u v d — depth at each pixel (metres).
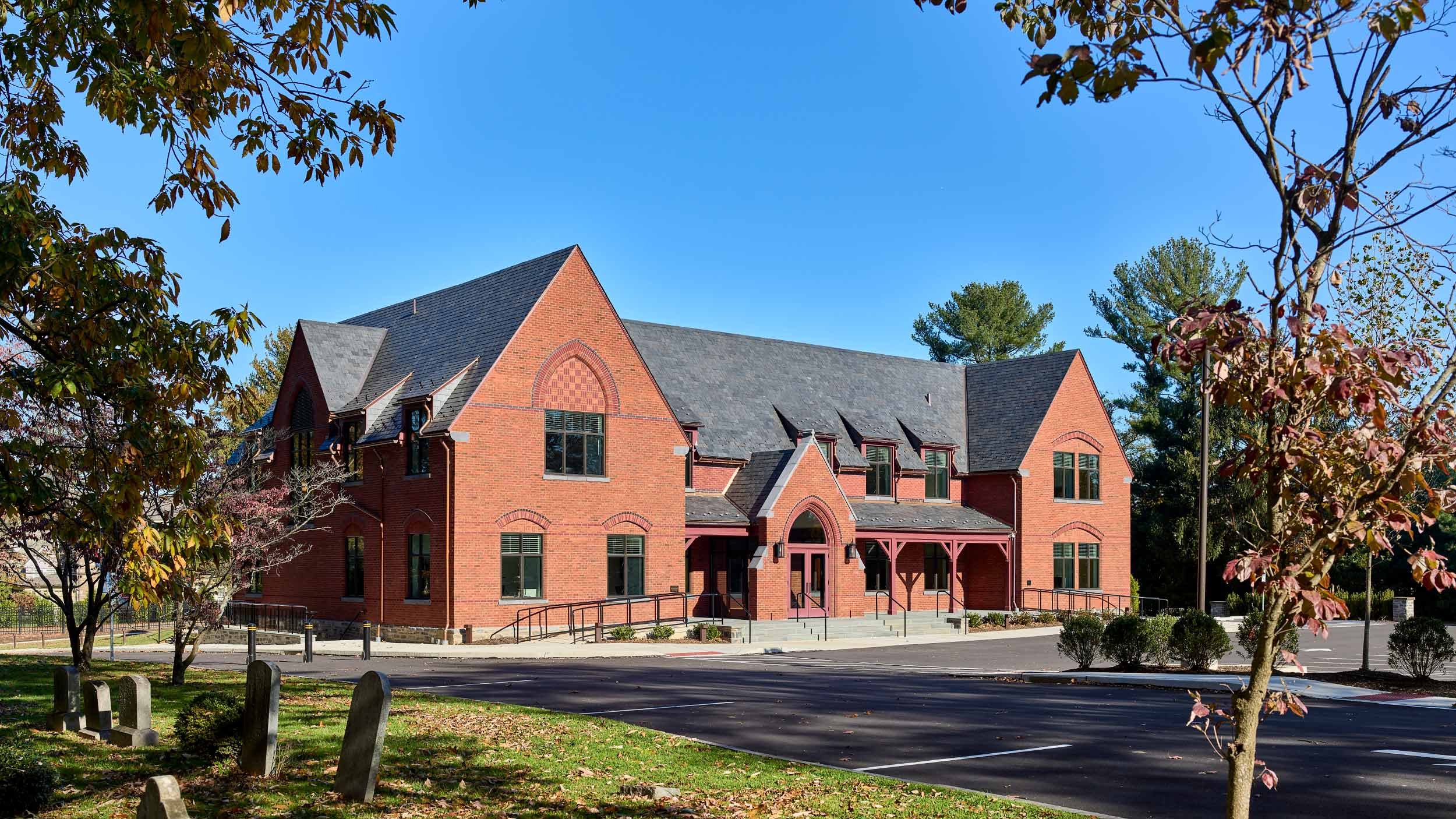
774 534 39.38
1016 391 51.12
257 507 23.41
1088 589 50.03
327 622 39.16
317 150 11.77
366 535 37.50
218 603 21.14
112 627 30.28
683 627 37.97
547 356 35.91
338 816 9.66
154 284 11.02
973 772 12.59
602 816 9.99
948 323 81.06
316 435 39.41
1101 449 51.03
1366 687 22.59
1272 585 5.75
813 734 15.28
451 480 33.75
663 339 45.12
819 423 45.84
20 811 9.51
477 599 34.06
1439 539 50.69
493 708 16.59
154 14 9.19
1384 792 11.53
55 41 10.36
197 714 12.27
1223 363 5.82
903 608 46.28
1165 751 14.05
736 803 10.54
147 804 7.73
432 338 39.69
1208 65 5.50
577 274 36.91
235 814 9.60
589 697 19.47
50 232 10.25
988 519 48.19
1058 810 10.39
